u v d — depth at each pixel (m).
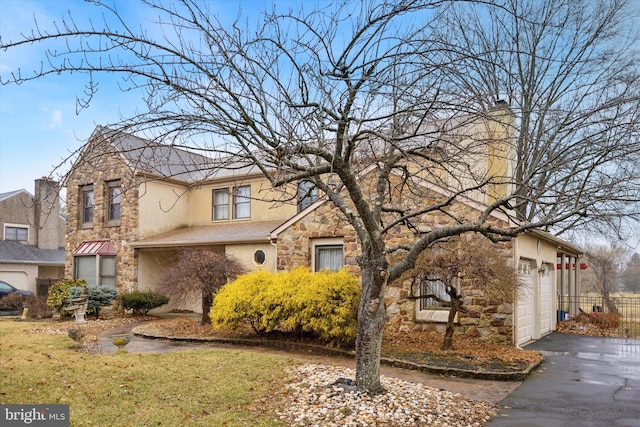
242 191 17.94
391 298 11.38
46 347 9.56
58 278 25.02
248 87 5.64
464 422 5.48
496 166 10.78
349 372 7.35
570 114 8.84
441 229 6.11
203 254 13.74
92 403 5.68
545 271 14.05
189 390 6.31
